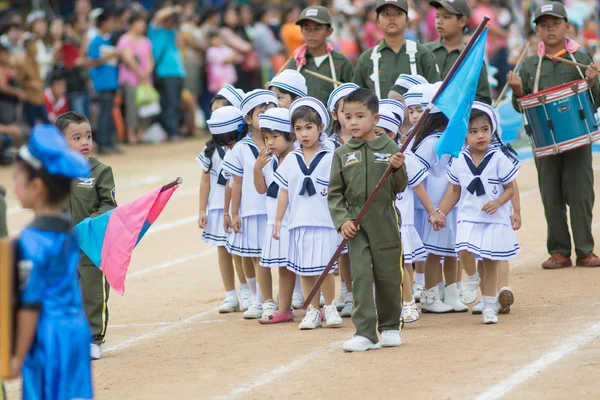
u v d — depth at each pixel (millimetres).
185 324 21531
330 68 25922
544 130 24141
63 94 47250
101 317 18531
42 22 47875
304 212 19953
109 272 17562
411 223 20609
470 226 19828
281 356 17734
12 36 45469
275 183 21062
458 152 17750
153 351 18953
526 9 54375
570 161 24719
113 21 50688
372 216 17453
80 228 17797
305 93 23625
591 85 24172
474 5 57406
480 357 16828
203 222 23016
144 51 51438
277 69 54875
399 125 20969
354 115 17625
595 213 32469
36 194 11992
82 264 18359
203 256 29922
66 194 12156
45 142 11906
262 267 21531
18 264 11617
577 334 18109
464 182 20000
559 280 23500
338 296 23500
